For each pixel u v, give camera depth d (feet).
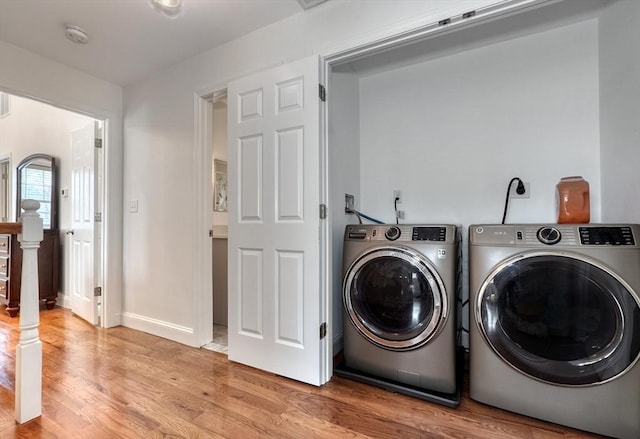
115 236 9.43
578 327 4.53
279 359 6.35
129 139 9.45
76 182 10.63
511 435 4.53
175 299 8.29
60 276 11.82
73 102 8.57
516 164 6.95
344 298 6.39
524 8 4.65
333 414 5.07
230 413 5.09
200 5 6.18
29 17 6.51
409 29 5.29
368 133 8.68
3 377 6.28
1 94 14.46
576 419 4.55
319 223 5.98
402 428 4.72
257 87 6.67
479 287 5.12
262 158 6.60
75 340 8.23
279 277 6.38
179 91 8.32
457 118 7.57
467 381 6.18
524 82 6.86
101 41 7.37
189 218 8.08
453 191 7.61
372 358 6.03
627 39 5.22
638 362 4.19
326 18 6.11
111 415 5.02
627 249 4.26
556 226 4.77
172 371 6.54
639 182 4.91
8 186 14.17
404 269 5.77
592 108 6.24
